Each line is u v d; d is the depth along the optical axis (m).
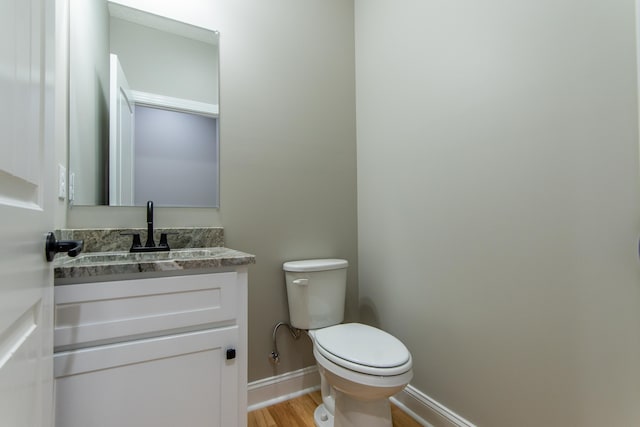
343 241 1.90
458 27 1.33
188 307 0.96
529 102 1.08
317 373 1.77
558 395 0.99
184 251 1.35
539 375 1.04
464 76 1.30
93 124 1.35
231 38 1.62
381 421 1.20
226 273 1.03
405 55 1.61
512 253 1.13
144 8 1.46
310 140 1.82
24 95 0.56
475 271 1.25
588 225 0.93
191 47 1.54
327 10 1.91
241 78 1.64
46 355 0.69
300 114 1.79
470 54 1.28
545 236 1.03
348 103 1.96
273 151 1.70
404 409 1.56
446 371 1.37
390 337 1.34
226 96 1.59
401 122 1.63
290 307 1.62
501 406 1.16
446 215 1.38
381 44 1.78
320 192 1.83
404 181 1.61
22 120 0.55
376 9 1.82
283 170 1.73
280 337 1.68
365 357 1.15
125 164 1.40
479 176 1.24
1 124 0.46
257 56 1.68
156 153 1.46
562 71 0.99
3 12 0.46
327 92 1.89
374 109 1.83
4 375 0.47
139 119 1.44
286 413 1.54
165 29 1.50
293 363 1.71
